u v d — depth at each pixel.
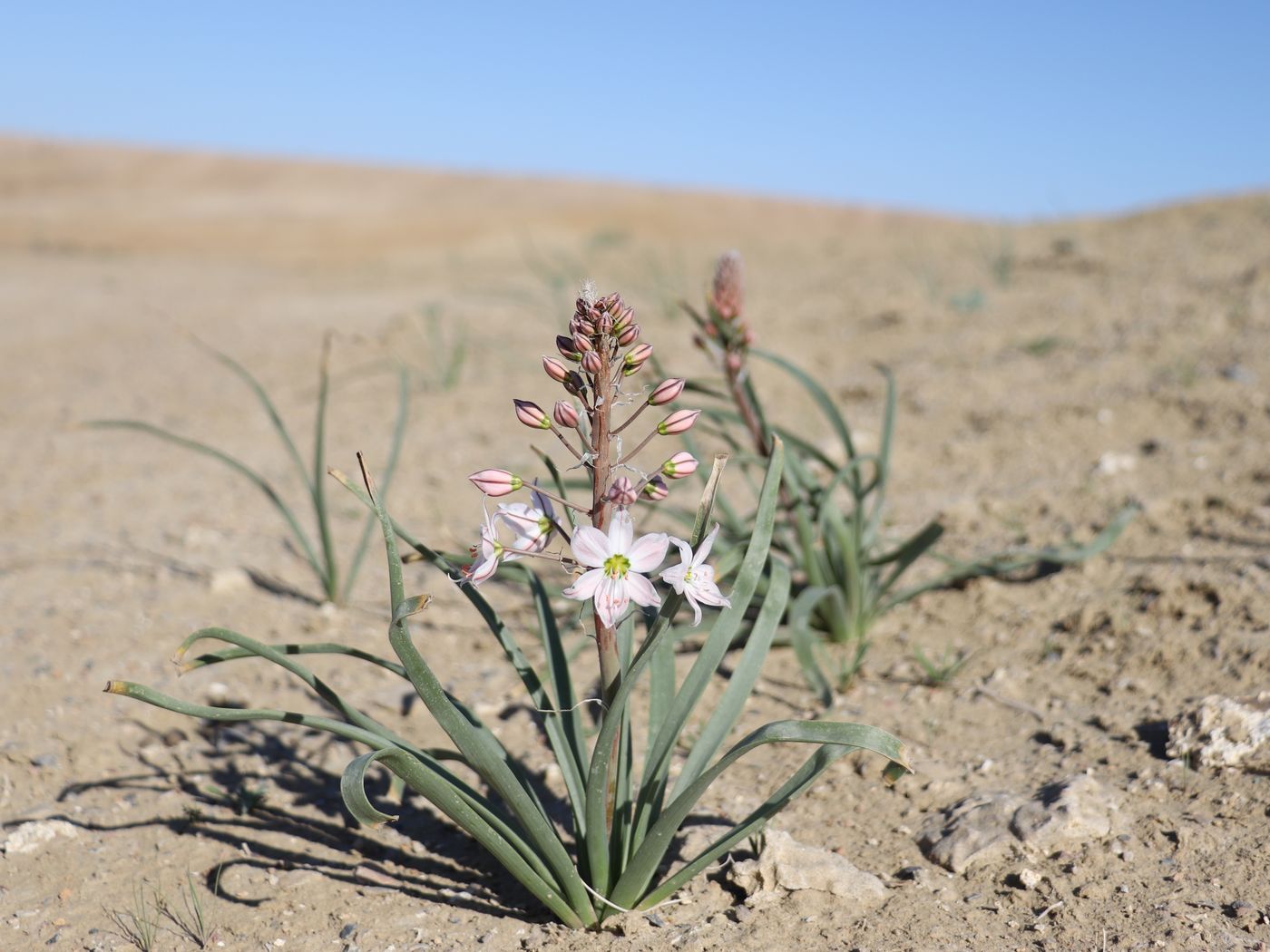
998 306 1.28
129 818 0.49
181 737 0.55
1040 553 0.63
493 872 0.45
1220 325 1.05
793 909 0.40
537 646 0.63
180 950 0.40
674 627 0.57
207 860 0.46
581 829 0.41
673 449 0.92
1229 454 0.77
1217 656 0.53
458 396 1.16
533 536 0.35
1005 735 0.51
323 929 0.41
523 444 0.99
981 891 0.40
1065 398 0.94
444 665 0.62
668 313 1.38
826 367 1.15
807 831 0.45
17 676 0.60
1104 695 0.53
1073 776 0.46
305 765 0.53
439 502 0.87
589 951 0.38
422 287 2.04
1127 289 1.25
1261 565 0.59
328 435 1.07
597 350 0.34
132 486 0.95
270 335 1.55
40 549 0.80
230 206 5.21
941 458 0.87
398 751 0.36
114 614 0.68
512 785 0.37
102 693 0.58
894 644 0.60
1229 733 0.46
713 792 0.48
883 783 0.48
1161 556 0.64
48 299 2.00
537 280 2.04
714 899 0.41
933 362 1.10
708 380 0.64
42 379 1.37
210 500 0.91
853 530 0.61
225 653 0.40
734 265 0.58
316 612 0.69
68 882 0.44
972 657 0.58
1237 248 1.38
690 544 0.35
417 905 0.42
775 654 0.61
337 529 0.83
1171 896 0.39
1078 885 0.40
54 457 1.04
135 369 1.40
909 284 1.49
